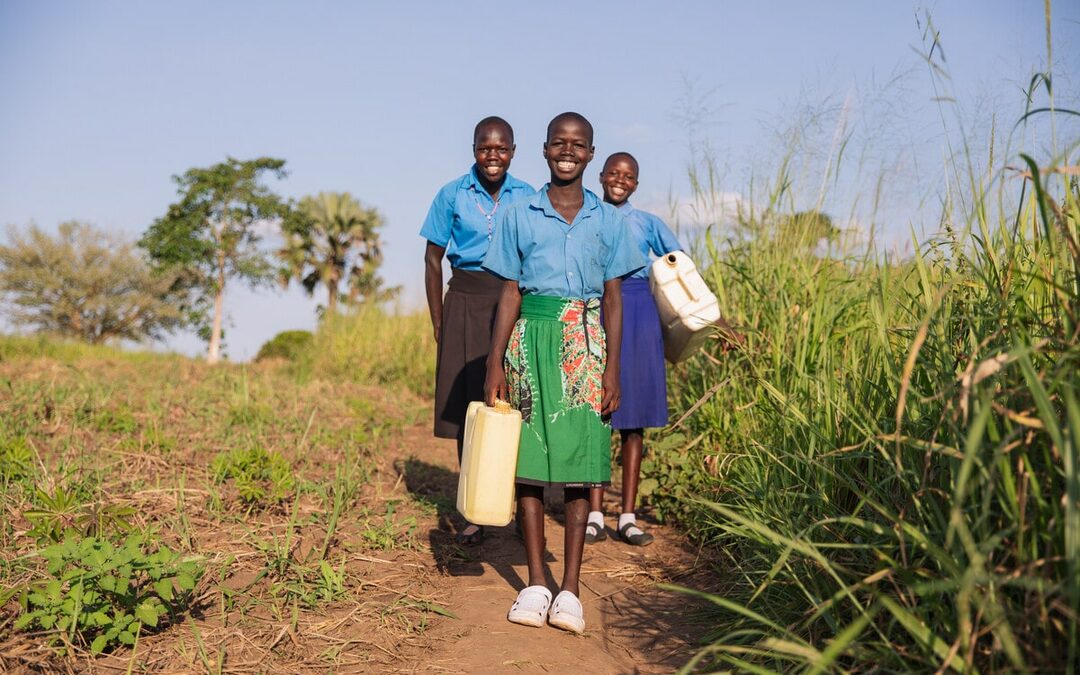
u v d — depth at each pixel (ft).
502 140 14.43
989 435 7.70
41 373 31.83
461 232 14.85
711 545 14.74
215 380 33.68
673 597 12.58
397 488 18.76
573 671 10.01
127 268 167.84
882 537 9.36
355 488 17.42
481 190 14.76
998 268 9.43
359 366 43.47
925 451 8.90
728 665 9.70
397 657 10.20
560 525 16.93
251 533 14.16
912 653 7.79
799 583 9.41
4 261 161.48
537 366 11.40
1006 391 7.37
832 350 14.20
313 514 15.83
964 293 9.76
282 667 9.71
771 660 9.36
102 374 33.40
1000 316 8.33
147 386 29.01
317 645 10.37
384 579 12.93
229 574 12.44
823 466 10.52
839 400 11.59
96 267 166.09
